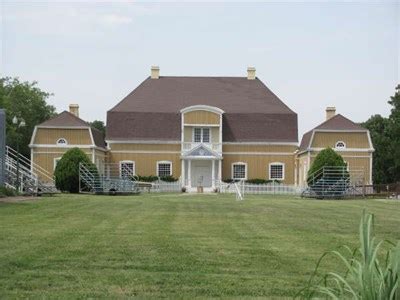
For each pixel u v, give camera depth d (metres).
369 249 5.54
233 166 64.31
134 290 9.23
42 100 84.19
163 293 9.09
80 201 31.41
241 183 55.16
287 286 9.66
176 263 11.56
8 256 11.98
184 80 69.81
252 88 69.38
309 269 11.15
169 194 50.28
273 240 15.37
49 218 20.66
